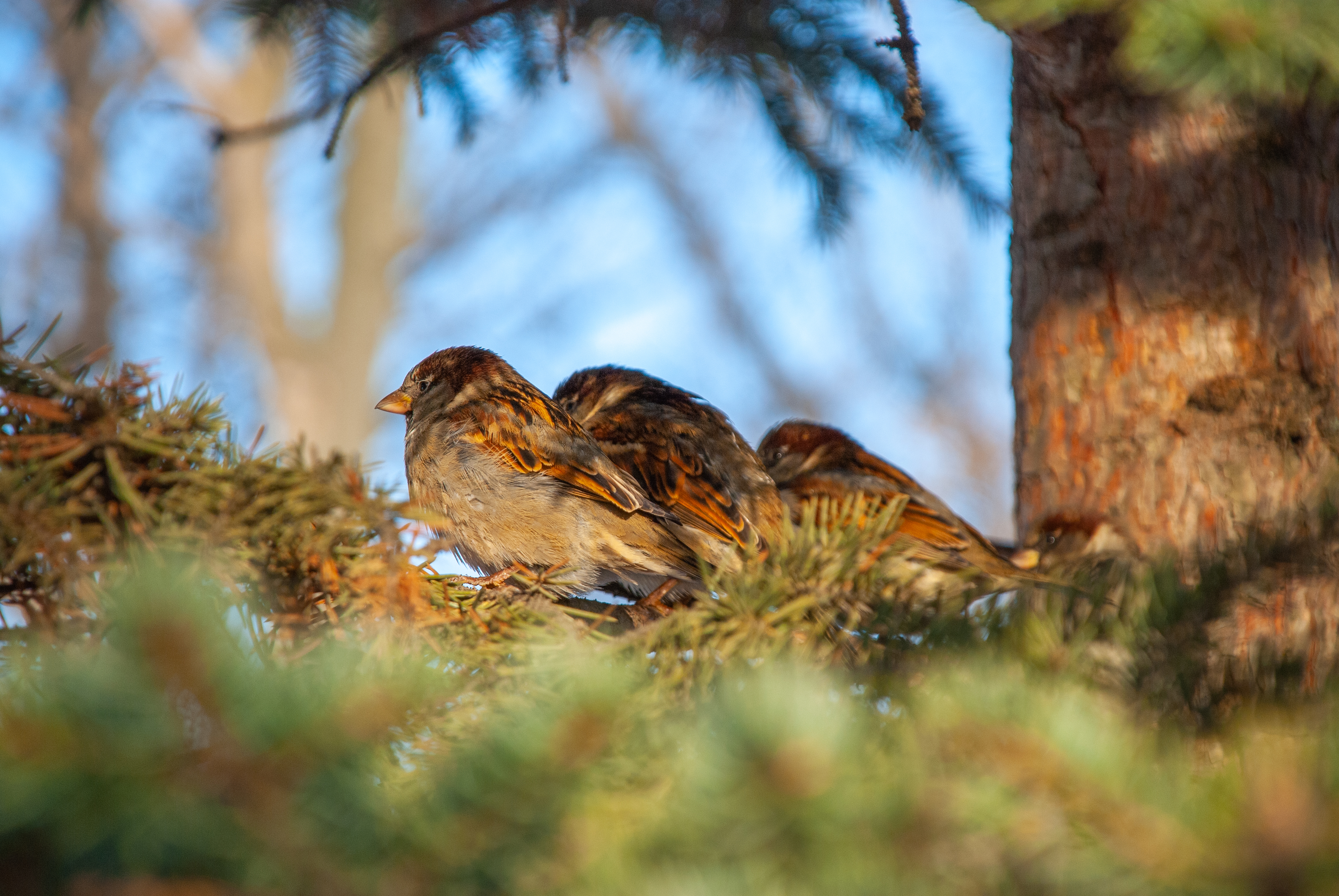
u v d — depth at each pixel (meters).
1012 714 3.49
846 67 4.78
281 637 4.52
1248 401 4.62
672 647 4.52
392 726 3.71
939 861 3.51
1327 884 3.08
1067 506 4.64
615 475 4.70
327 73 4.77
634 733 3.82
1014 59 4.68
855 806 3.32
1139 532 4.63
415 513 4.52
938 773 3.50
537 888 3.51
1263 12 4.47
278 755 3.19
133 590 3.16
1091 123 4.65
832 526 4.55
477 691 4.50
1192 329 4.63
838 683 4.50
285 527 4.52
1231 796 3.27
